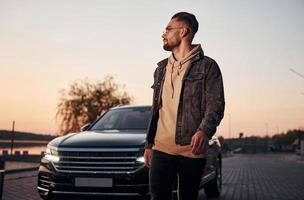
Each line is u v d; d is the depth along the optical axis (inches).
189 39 99.0
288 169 751.7
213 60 94.8
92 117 1515.7
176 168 96.6
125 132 225.1
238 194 341.1
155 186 97.3
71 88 1525.6
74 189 196.4
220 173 332.8
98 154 196.5
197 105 93.4
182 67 96.6
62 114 1515.7
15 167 637.9
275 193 348.8
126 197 191.2
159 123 98.8
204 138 86.4
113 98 1547.7
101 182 193.0
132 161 193.2
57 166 202.2
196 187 95.9
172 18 100.8
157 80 102.2
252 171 679.7
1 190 206.1
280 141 4320.9
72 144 203.6
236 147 3806.6
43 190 206.2
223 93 92.8
